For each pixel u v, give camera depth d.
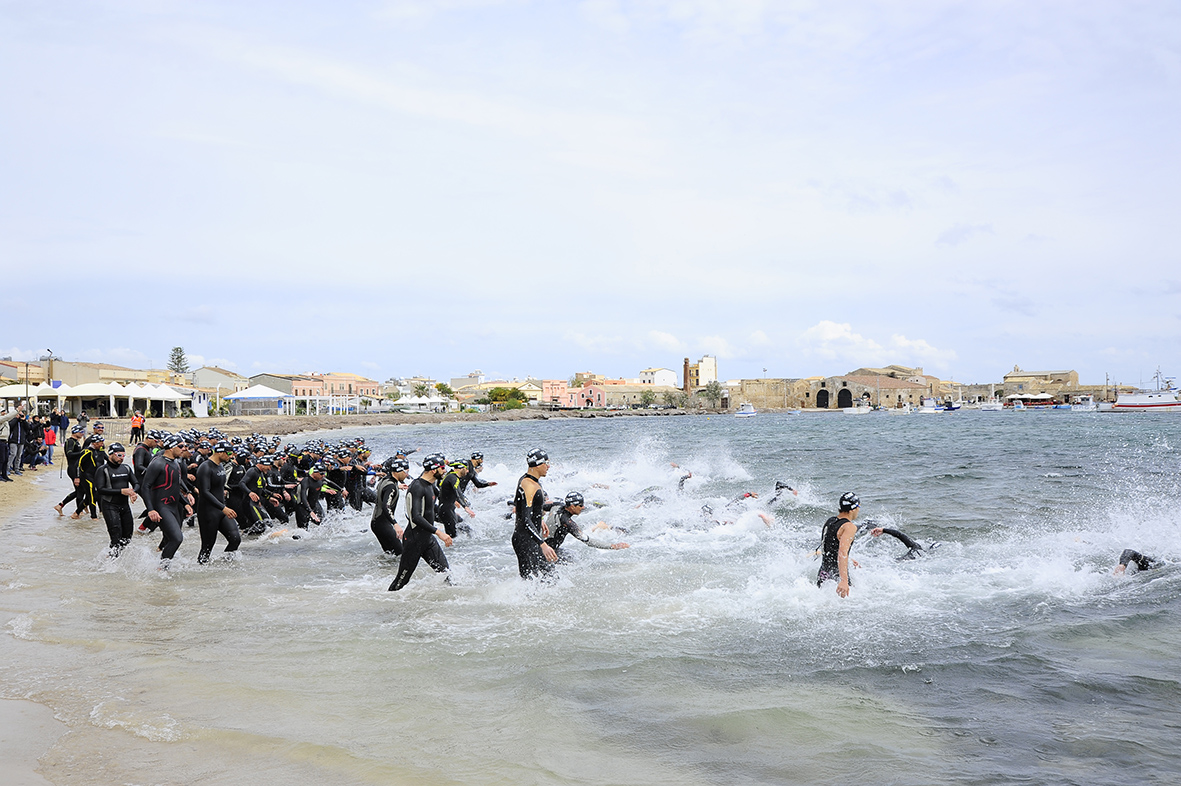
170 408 74.50
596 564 10.52
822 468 25.17
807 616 7.82
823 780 4.45
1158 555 10.45
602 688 5.91
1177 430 52.84
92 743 4.87
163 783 4.36
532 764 4.64
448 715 5.40
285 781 4.41
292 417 85.81
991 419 96.88
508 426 96.19
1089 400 157.00
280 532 13.55
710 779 4.46
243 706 5.53
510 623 7.71
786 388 181.38
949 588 8.83
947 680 6.04
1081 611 7.83
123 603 8.58
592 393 190.75
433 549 9.49
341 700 5.67
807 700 5.66
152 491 10.55
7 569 10.44
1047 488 18.58
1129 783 4.36
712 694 5.79
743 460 29.25
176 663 6.45
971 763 4.64
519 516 9.18
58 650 6.78
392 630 7.48
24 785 4.29
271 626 7.63
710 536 12.65
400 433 74.25
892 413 157.12
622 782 4.43
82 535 13.26
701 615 7.92
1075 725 5.18
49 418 38.44
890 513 14.88
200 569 10.70
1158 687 5.82
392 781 4.43
